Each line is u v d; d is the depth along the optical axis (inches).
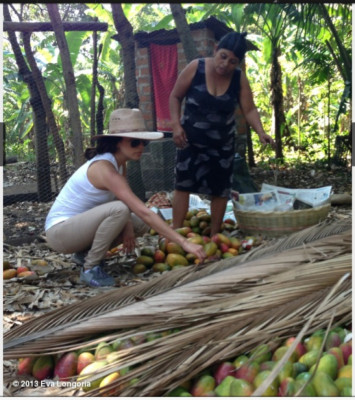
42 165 244.7
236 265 110.4
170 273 107.6
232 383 69.5
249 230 168.4
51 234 135.4
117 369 73.7
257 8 294.0
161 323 85.9
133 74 213.3
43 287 129.1
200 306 90.1
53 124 236.7
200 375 75.6
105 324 86.5
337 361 72.8
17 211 234.8
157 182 251.6
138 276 137.6
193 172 156.9
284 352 75.7
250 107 157.2
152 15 418.0
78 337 86.2
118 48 371.9
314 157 378.6
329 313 82.7
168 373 73.2
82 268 134.1
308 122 491.2
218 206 163.0
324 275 91.7
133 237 139.5
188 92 152.9
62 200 135.9
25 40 224.4
